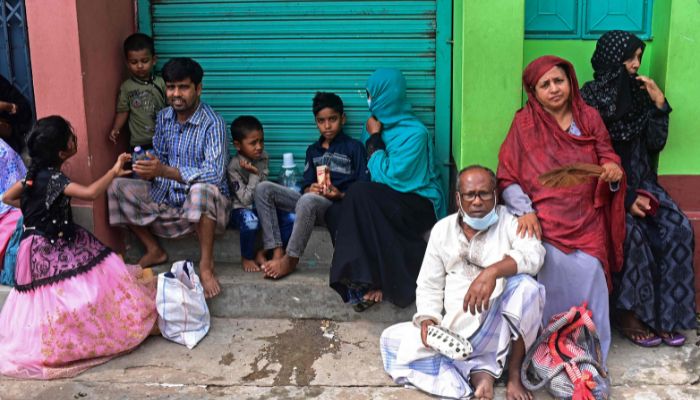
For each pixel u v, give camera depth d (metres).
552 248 3.30
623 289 3.42
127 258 4.19
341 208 3.72
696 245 3.71
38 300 3.37
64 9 3.62
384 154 3.88
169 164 4.04
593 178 3.32
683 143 3.68
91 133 3.80
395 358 3.27
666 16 3.60
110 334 3.43
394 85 3.87
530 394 3.09
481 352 3.17
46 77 3.70
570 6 3.78
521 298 3.01
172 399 3.12
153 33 4.32
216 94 4.38
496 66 3.59
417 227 3.77
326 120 4.03
